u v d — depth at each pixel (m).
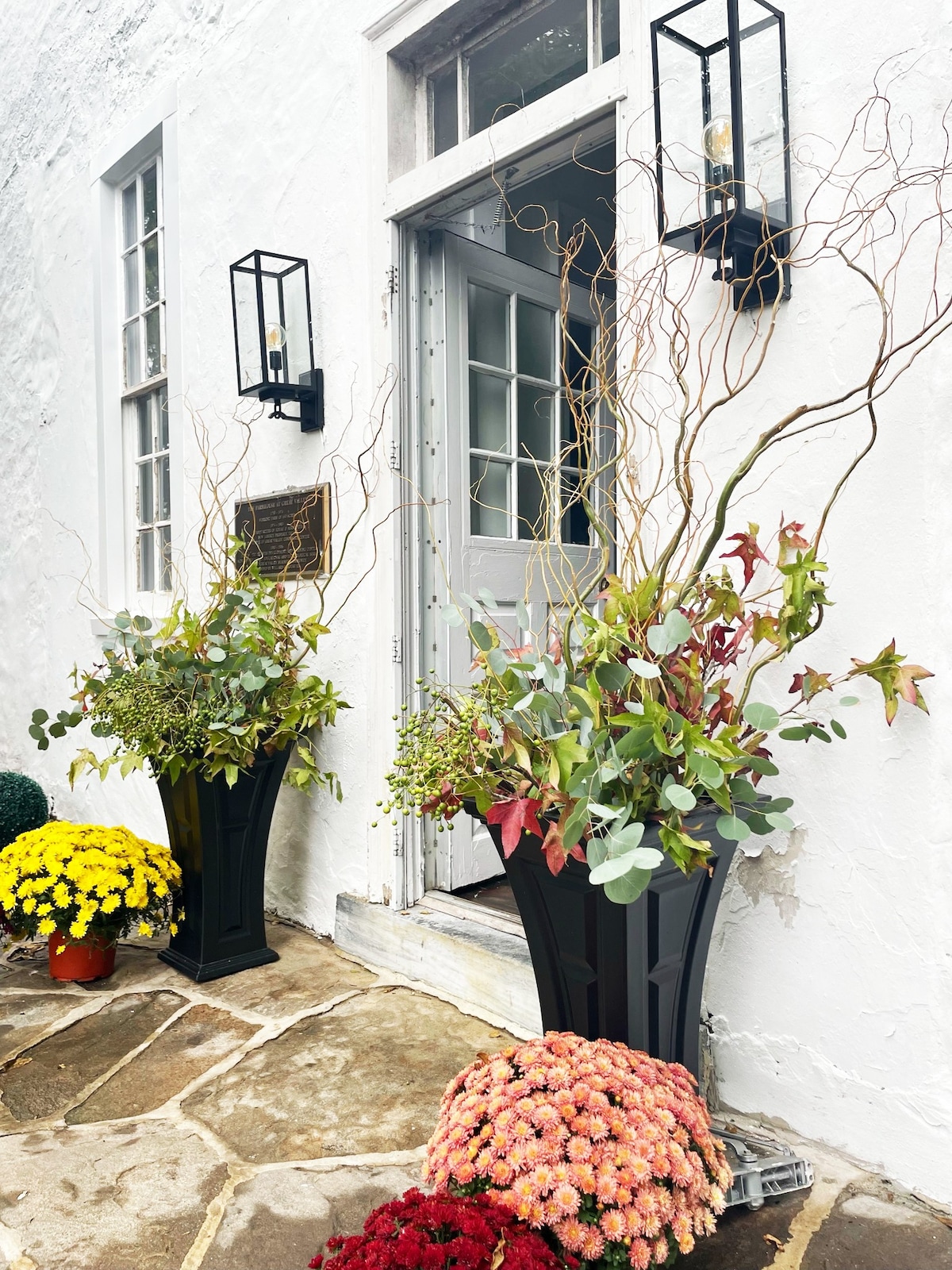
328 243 3.29
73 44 4.89
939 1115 1.81
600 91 2.35
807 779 1.99
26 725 5.64
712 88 1.92
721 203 1.91
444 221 3.06
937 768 1.80
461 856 3.23
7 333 5.77
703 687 1.76
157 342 4.53
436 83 3.13
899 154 1.82
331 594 3.31
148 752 2.86
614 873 1.37
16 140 5.59
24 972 3.09
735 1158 1.85
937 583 1.79
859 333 1.89
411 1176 1.89
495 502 3.45
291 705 2.95
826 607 1.96
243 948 3.06
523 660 1.86
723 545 2.13
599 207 3.96
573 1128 1.48
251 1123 2.11
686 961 1.86
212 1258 1.66
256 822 3.04
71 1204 1.81
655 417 2.25
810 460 1.97
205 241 3.89
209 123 3.87
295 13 3.40
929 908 1.82
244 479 3.73
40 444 5.41
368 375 3.12
